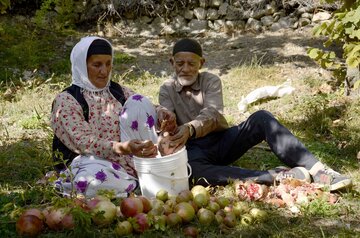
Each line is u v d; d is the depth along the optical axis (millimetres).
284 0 10078
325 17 9914
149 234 3344
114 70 8359
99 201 3480
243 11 10242
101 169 3904
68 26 10305
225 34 10195
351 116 5953
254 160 4957
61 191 3914
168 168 3756
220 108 4320
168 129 4066
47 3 9594
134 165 3916
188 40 4281
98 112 4070
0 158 4809
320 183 4031
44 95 7055
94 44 4008
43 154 4957
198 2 10312
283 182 3988
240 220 3580
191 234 3354
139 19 10492
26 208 3779
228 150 4438
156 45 9797
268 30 10172
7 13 10141
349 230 3436
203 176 4160
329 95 6680
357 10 5695
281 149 4207
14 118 6258
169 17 10430
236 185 3961
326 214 3668
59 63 8367
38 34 9547
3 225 3426
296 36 9594
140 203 3461
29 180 4453
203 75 4418
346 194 3959
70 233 3334
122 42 9859
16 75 7875
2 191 4180
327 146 5215
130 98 4117
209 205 3621
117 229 3336
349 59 5906
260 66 8125
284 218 3635
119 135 4125
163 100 4418
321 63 6570
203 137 4445
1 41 8922
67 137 3988
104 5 10414
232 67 8281
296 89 7098
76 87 4090
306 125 5840
